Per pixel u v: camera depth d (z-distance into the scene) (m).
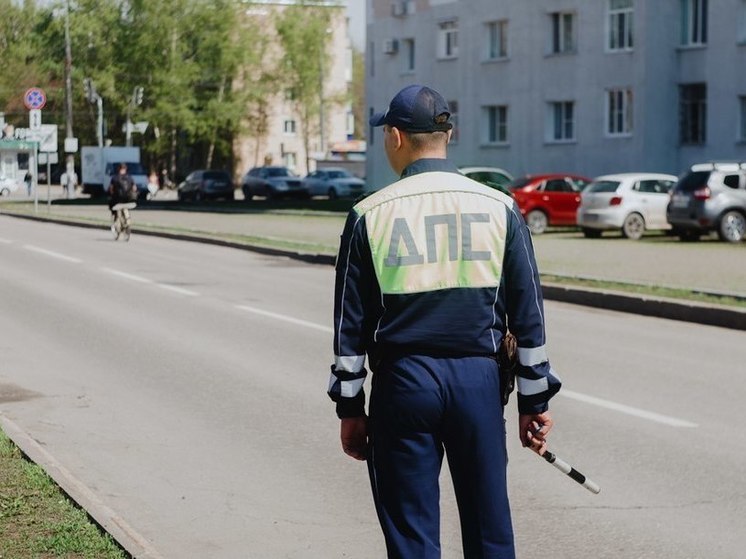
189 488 7.30
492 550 4.05
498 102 54.41
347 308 4.06
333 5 92.44
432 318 3.99
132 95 82.31
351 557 5.98
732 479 7.56
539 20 52.12
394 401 4.01
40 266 24.41
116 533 5.86
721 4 45.72
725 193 31.28
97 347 13.29
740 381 11.25
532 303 4.07
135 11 80.94
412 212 4.06
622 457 8.14
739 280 20.16
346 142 103.62
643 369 11.96
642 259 25.12
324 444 8.52
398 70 60.38
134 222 42.53
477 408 4.01
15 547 5.64
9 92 102.00
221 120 84.12
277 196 71.56
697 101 47.66
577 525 6.55
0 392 10.54
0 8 102.56
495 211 4.08
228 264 25.48
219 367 11.93
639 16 47.91
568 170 51.34
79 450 8.30
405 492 4.04
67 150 71.94
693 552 6.07
